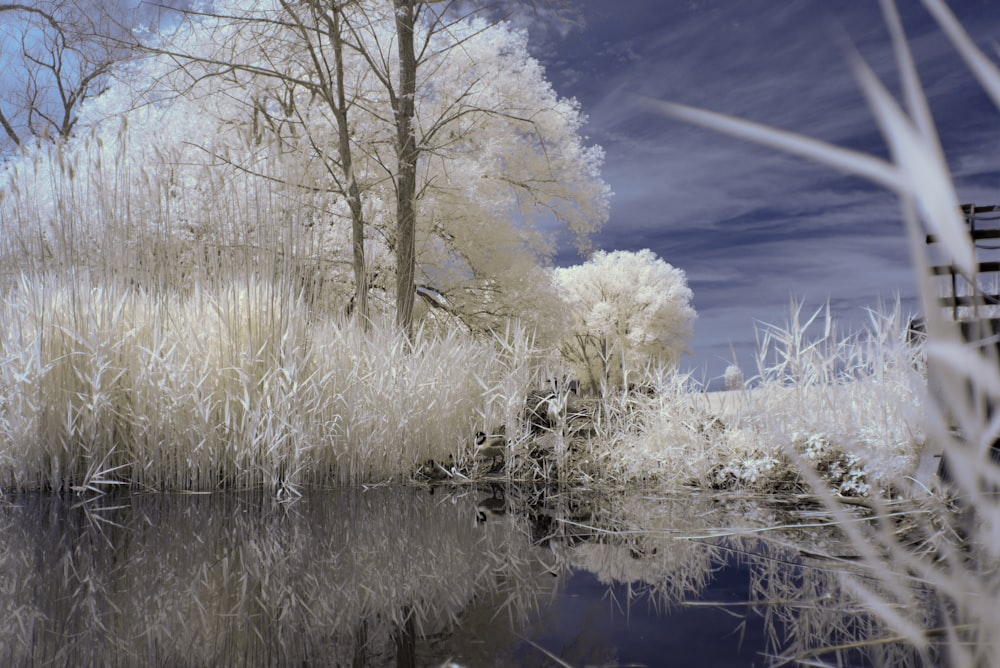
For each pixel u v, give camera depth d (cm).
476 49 870
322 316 364
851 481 257
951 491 179
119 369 302
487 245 909
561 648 107
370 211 766
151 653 109
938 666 92
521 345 393
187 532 209
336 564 171
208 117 697
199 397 298
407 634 117
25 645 114
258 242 334
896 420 229
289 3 572
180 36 636
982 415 25
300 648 110
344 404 326
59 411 290
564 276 1778
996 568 68
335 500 274
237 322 316
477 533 210
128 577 158
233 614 130
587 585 149
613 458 351
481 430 381
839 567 158
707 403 349
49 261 315
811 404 291
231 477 306
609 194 976
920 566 41
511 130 912
